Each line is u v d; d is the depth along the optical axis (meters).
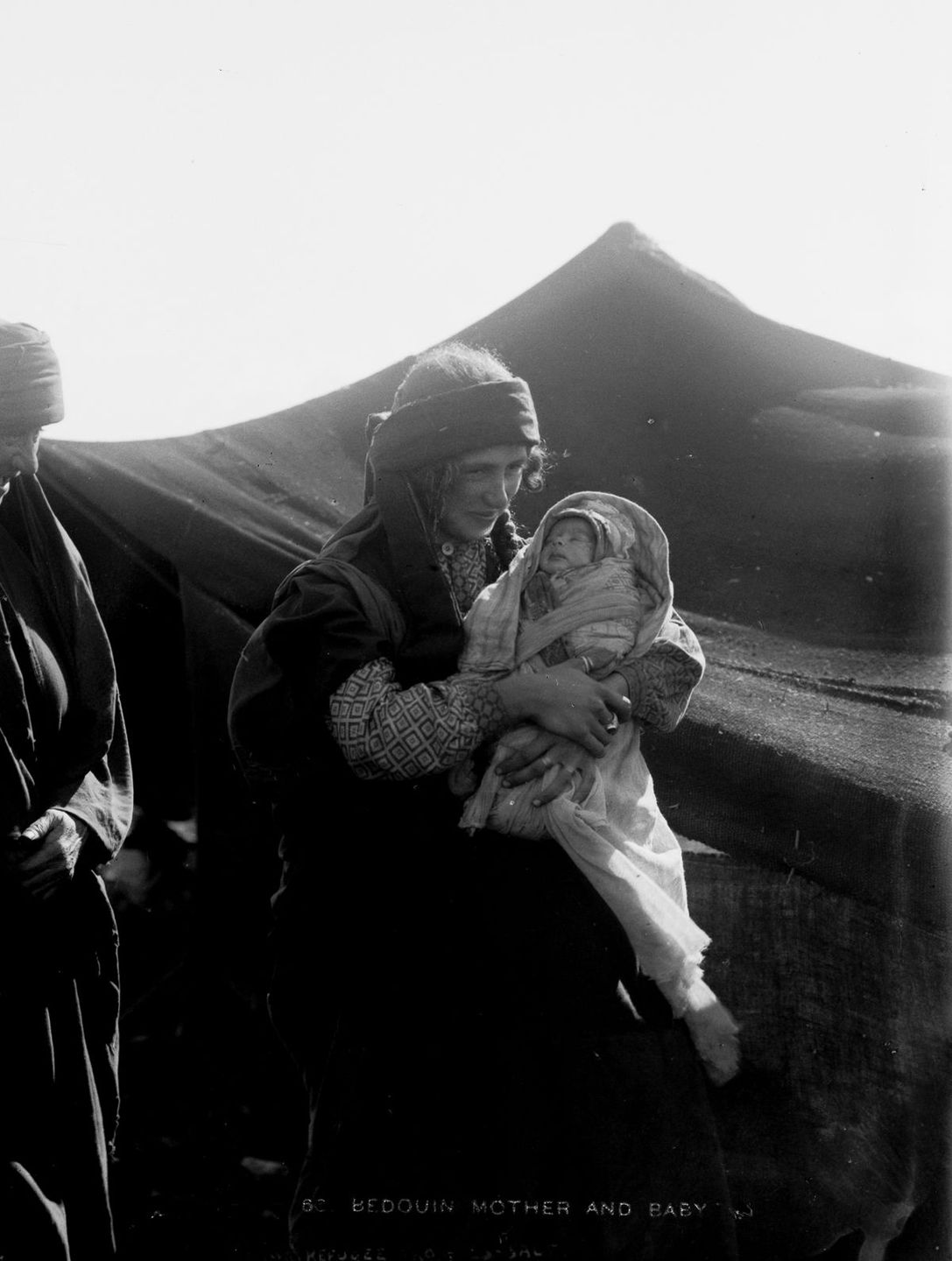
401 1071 1.87
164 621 2.68
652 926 1.85
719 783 2.28
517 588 1.84
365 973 1.88
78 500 2.56
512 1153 1.85
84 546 2.60
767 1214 2.12
